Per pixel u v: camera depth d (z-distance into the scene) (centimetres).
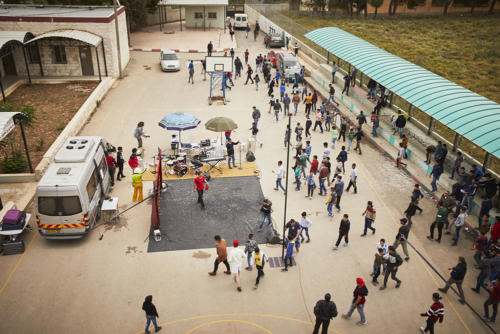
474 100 1788
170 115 1939
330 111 2642
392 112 2373
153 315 1030
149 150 2086
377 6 5903
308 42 3912
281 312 1152
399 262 1199
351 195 1756
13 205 1515
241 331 1084
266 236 1470
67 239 1425
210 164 1920
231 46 4294
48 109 2506
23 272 1275
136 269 1301
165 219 1553
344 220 1358
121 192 1723
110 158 1723
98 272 1284
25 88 2878
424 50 4178
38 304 1156
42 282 1237
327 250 1412
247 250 1278
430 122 2084
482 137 1522
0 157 1920
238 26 5275
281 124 2469
